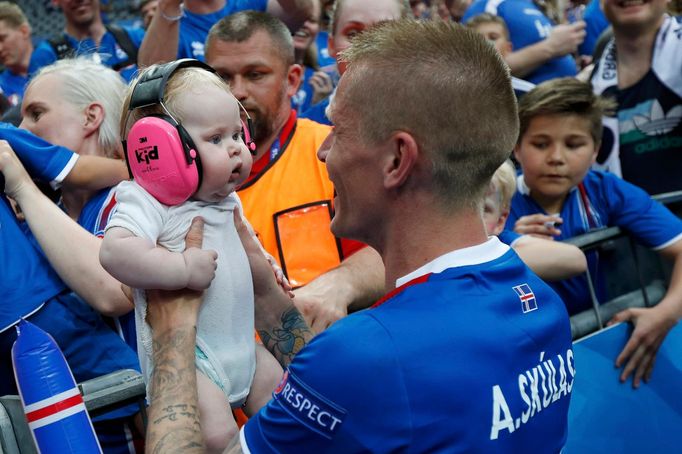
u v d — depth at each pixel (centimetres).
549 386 137
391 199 135
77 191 229
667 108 343
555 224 301
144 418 179
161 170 151
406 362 122
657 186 350
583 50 473
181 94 154
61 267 203
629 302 292
